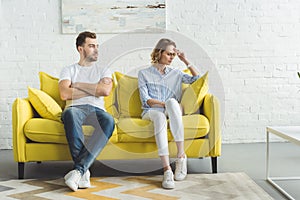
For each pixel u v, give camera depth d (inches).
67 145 128.3
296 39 185.8
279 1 184.5
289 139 105.8
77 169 118.1
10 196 111.0
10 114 180.5
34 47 179.6
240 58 184.9
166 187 117.0
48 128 126.9
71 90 130.9
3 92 179.9
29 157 128.2
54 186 120.9
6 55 179.3
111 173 137.3
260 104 186.5
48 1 179.2
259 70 185.6
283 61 185.9
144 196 109.8
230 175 130.6
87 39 137.4
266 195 109.0
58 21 179.8
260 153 164.2
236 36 184.4
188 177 129.2
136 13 178.2
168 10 181.3
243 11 184.2
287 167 141.4
